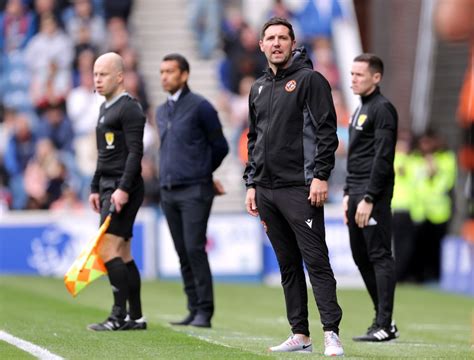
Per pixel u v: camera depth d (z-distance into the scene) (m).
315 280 26.91
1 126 70.19
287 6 77.69
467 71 80.44
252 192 27.91
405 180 64.44
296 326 27.83
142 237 63.06
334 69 76.62
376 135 32.66
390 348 30.50
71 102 70.56
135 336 30.20
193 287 37.50
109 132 31.70
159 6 77.62
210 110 36.69
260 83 27.47
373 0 82.12
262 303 50.97
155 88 75.75
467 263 60.00
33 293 48.47
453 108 81.56
